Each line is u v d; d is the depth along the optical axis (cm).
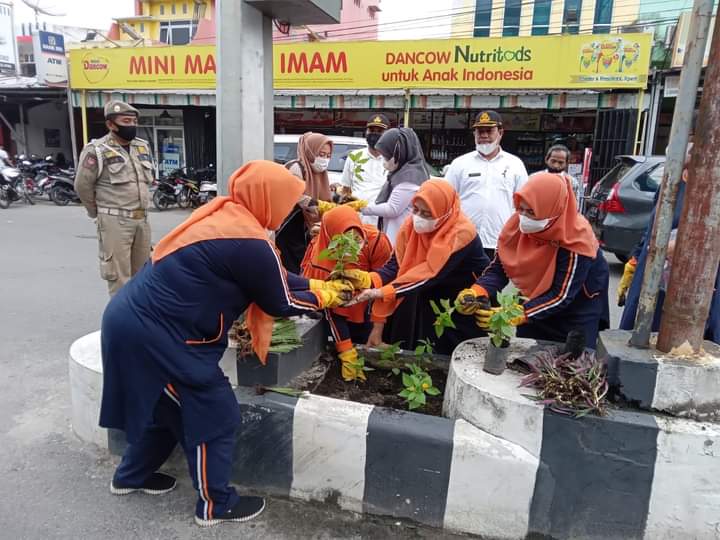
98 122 1816
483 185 432
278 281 212
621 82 1056
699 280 208
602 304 302
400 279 275
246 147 286
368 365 311
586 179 1060
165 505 242
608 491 210
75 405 291
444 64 1155
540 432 212
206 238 200
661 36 1392
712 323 290
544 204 245
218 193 291
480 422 224
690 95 198
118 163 436
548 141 1405
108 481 258
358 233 291
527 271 272
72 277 668
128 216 446
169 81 1356
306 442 236
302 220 363
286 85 1263
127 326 200
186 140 1534
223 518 228
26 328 480
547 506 215
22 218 1152
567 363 225
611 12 1953
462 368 246
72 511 237
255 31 283
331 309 286
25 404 335
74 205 1388
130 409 208
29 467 268
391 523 232
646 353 217
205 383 206
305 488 241
